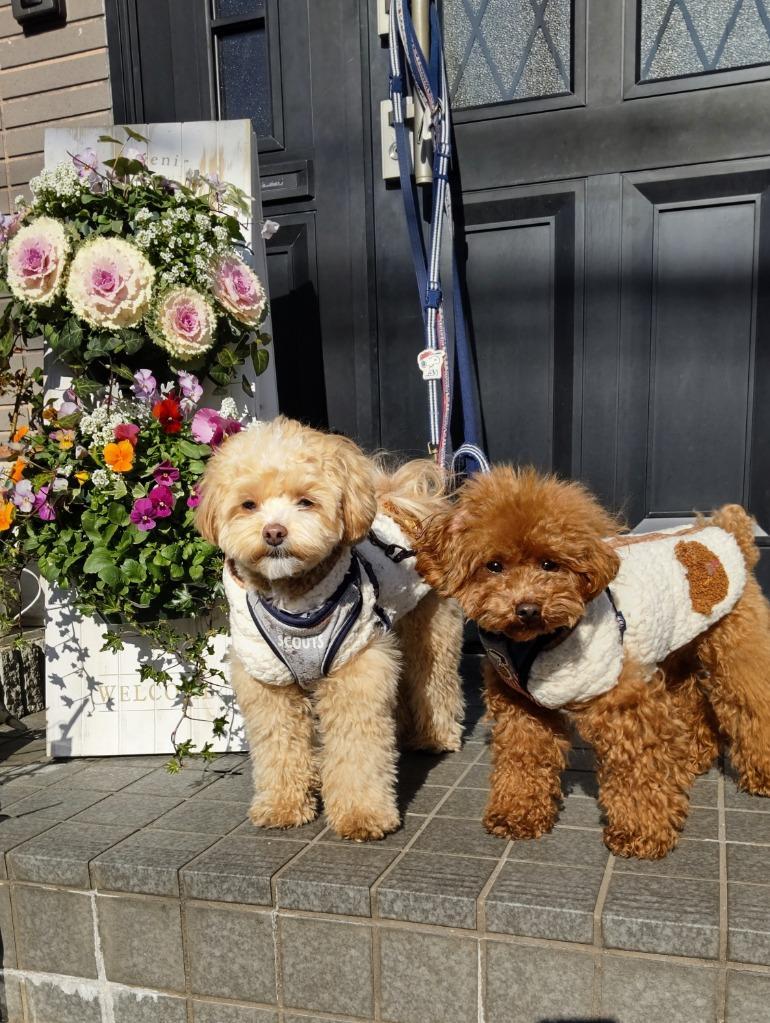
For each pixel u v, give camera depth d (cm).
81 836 90
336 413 148
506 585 77
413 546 86
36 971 89
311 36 140
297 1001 80
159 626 108
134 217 110
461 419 142
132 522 102
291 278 147
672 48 127
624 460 135
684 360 131
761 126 124
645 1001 70
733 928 68
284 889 78
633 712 78
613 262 132
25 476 109
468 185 137
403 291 142
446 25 135
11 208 151
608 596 81
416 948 75
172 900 82
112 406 112
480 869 78
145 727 113
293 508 81
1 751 118
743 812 88
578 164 132
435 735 108
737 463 130
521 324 138
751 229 126
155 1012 85
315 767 94
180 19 146
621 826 79
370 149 141
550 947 72
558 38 132
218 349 114
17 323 114
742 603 92
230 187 117
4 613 123
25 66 147
